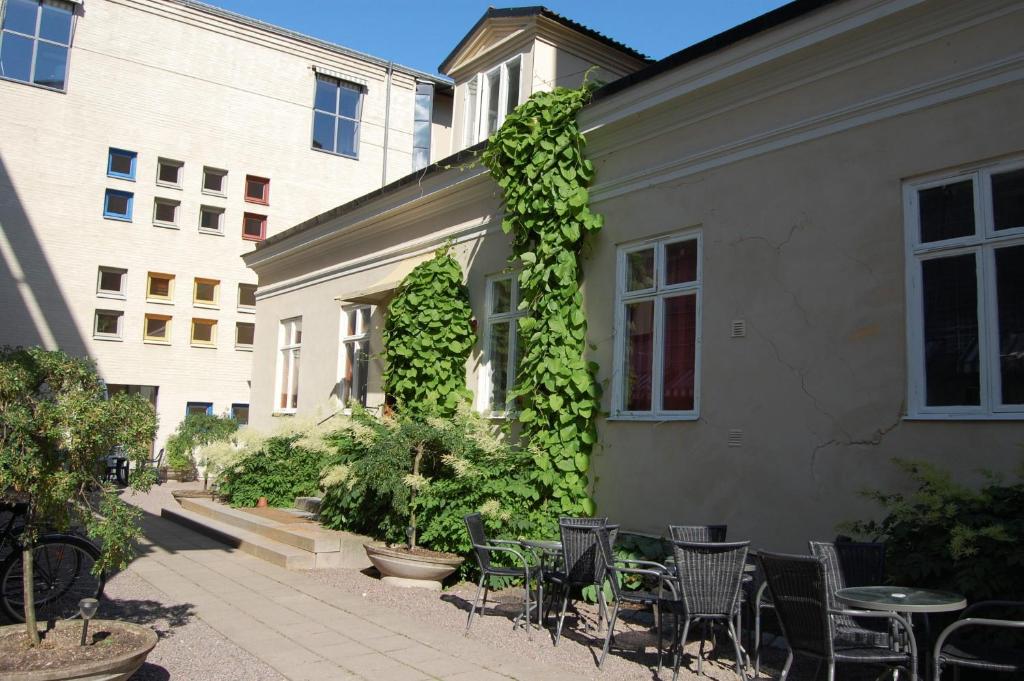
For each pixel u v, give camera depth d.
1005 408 5.98
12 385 4.72
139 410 5.32
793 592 4.64
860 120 6.95
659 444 8.27
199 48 26.45
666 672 5.67
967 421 6.04
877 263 6.71
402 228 13.46
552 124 9.56
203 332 26.16
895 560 5.48
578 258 9.47
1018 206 6.05
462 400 10.43
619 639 6.56
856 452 6.67
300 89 28.20
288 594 8.04
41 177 23.62
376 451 8.99
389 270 13.67
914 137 6.59
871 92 6.90
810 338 7.10
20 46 23.72
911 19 6.61
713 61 7.95
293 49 28.16
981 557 5.00
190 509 13.98
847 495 6.68
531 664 5.83
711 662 5.92
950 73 6.41
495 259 11.14
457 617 7.22
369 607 7.54
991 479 5.72
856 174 6.93
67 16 24.44
